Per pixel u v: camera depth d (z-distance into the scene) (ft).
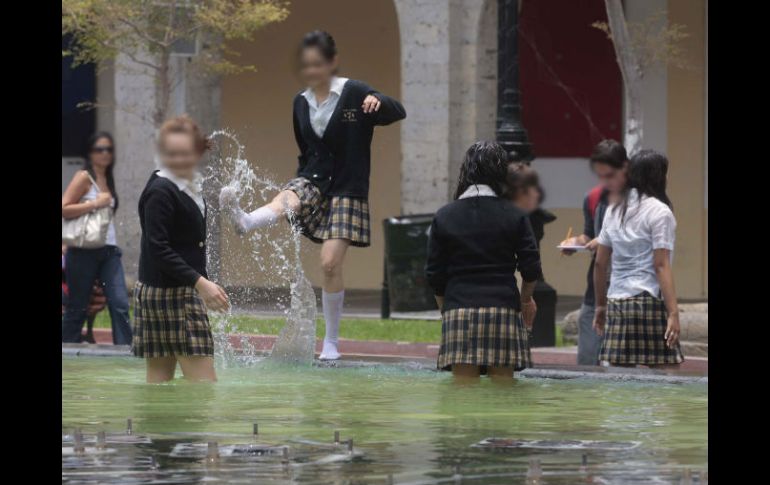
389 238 139.54
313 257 172.35
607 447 42.45
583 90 175.11
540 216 111.14
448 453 41.04
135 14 151.94
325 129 73.20
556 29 175.83
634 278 68.49
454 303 61.82
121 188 174.19
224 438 44.04
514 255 62.13
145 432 45.57
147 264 61.82
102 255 99.71
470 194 62.23
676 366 68.85
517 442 43.39
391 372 67.51
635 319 68.23
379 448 41.98
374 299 172.86
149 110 172.45
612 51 173.78
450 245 62.08
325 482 35.94
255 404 53.98
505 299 61.36
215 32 157.89
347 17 186.19
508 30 115.96
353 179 73.36
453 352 61.52
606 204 79.30
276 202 72.54
